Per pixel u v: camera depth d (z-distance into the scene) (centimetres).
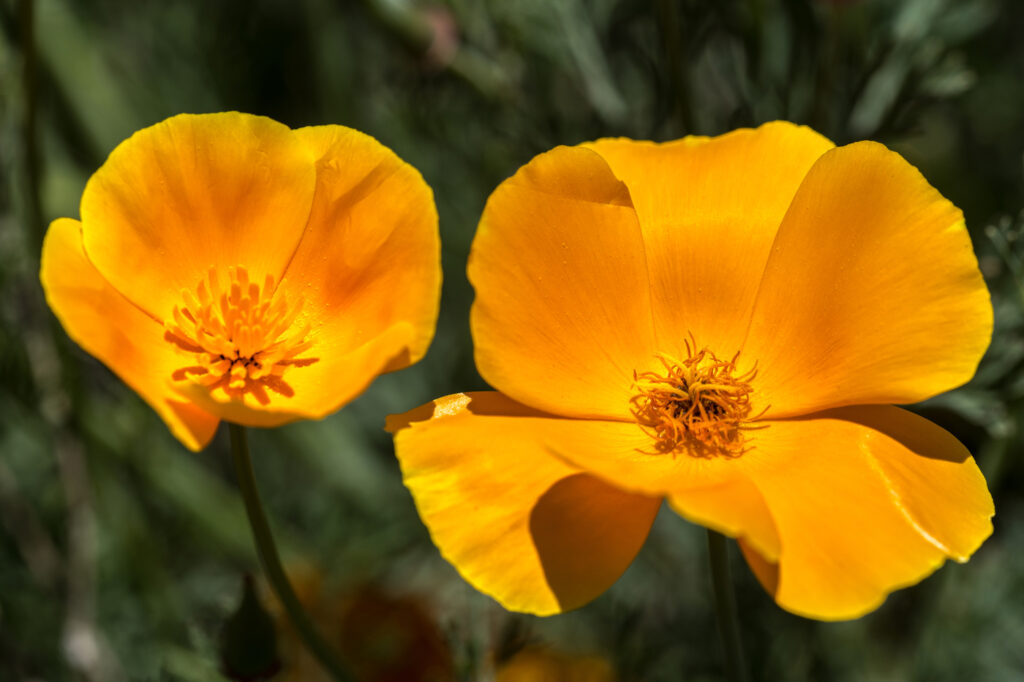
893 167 37
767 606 52
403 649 46
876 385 37
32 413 51
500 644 44
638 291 38
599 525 37
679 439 38
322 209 38
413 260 37
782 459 38
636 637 50
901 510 36
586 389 38
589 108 52
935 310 37
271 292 38
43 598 52
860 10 50
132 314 38
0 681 50
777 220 39
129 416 52
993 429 46
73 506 50
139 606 53
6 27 49
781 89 50
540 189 37
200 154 38
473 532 37
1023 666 53
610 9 52
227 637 41
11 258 50
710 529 39
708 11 50
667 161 39
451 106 54
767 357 39
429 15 50
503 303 37
